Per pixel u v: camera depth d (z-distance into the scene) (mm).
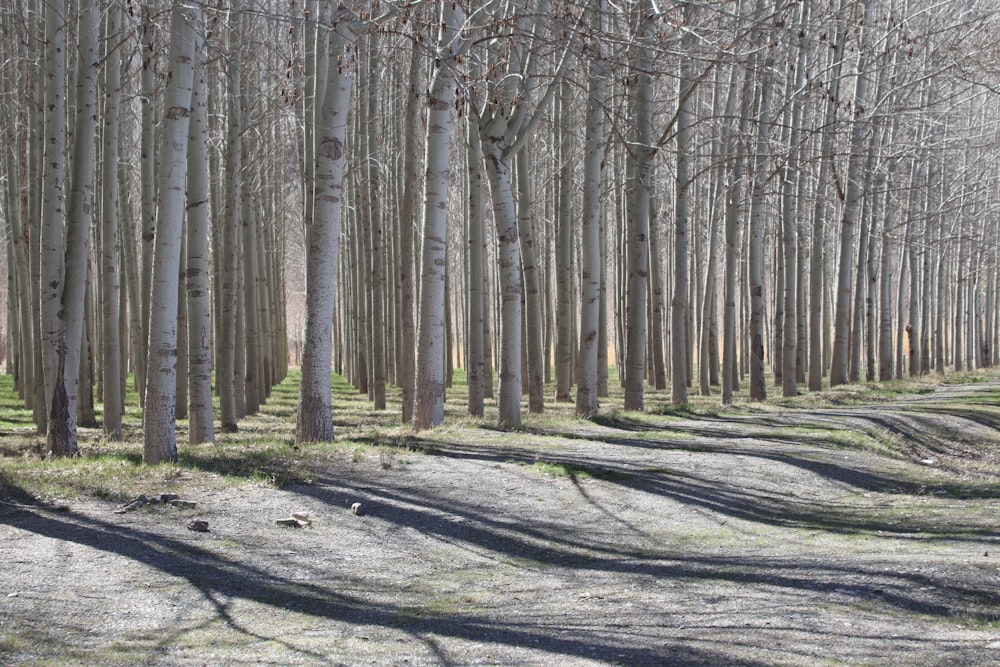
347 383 36406
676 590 5871
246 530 7320
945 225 32156
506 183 13891
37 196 16359
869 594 5523
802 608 5270
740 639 4703
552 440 12430
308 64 16000
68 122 16938
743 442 13164
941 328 36500
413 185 15078
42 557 6246
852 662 4309
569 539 7586
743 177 18516
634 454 11555
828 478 10898
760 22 10969
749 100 19125
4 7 15758
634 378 17047
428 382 13664
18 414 20641
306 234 16750
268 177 26531
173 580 5934
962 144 22281
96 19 11266
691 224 31406
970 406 19969
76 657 4504
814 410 18266
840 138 18844
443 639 4852
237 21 15312
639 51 11875
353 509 8094
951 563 6156
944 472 12016
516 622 5176
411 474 9711
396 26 12023
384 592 5941
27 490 8047
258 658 4543
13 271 26047
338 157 11711
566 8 9406
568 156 19594
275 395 29203
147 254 17047
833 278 37000
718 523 8312
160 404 10016
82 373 16719
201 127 12344
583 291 15875
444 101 13047
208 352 12844
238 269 20297
